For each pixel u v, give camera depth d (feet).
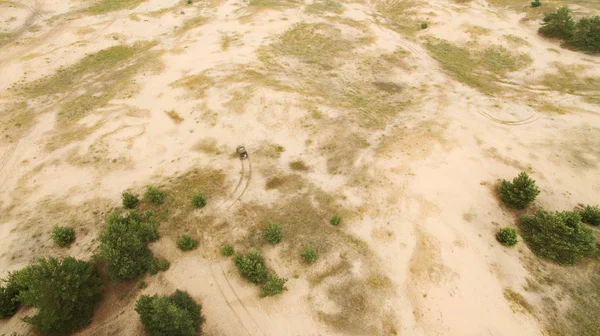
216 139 128.26
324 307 78.79
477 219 97.40
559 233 87.86
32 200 107.34
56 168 118.21
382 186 106.93
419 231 93.91
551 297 80.59
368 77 166.30
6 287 79.71
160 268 85.92
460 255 88.33
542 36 187.52
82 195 108.37
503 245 90.89
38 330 73.97
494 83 162.40
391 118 138.41
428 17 211.41
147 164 119.55
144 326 75.25
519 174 104.78
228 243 91.86
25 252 91.35
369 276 83.87
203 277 85.05
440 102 147.84
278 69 167.94
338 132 128.57
